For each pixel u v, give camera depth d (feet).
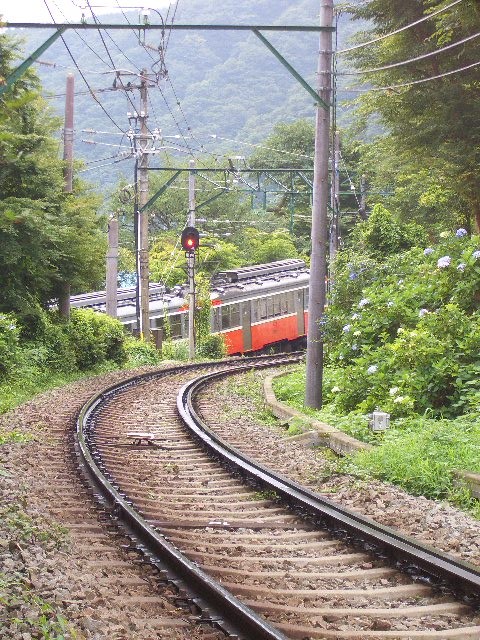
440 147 109.70
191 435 70.08
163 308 185.68
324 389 85.20
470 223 139.64
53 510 41.50
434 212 147.13
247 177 336.49
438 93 110.01
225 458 57.77
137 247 166.61
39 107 111.14
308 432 64.23
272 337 209.77
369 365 74.90
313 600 29.81
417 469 48.55
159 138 159.53
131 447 64.80
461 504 44.27
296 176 324.19
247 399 95.04
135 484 50.21
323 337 87.25
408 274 93.71
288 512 44.55
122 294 195.72
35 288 122.62
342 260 112.57
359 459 53.31
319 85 77.56
